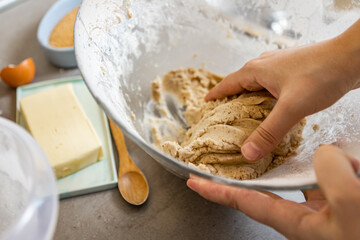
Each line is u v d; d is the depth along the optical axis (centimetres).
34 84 45
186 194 35
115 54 34
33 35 54
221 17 42
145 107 41
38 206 17
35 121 39
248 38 44
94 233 32
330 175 18
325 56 27
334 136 31
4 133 20
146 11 37
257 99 33
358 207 17
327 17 37
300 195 36
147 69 42
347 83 27
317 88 26
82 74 24
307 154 32
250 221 33
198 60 46
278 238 32
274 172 30
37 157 18
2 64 49
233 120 33
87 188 35
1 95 45
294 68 28
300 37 41
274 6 40
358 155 25
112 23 33
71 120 39
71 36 50
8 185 22
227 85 35
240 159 30
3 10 58
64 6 53
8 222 22
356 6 34
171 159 21
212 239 32
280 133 27
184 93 43
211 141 30
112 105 26
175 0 39
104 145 40
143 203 34
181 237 32
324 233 20
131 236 32
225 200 27
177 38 43
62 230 32
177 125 40
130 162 37
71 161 35
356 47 26
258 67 31
